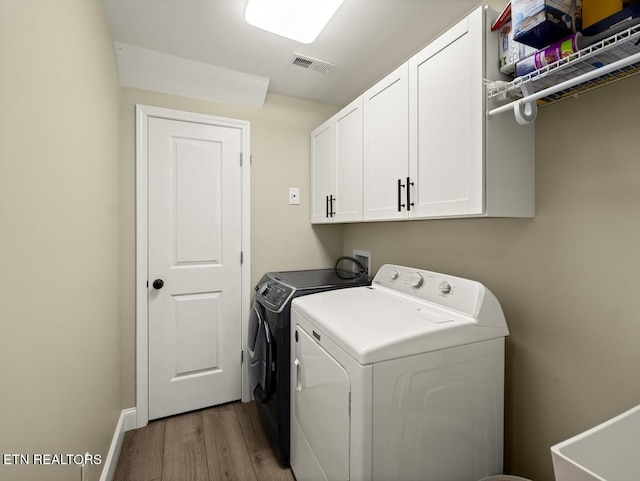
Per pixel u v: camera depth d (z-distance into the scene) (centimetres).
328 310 128
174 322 207
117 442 167
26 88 73
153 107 197
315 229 254
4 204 65
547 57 90
